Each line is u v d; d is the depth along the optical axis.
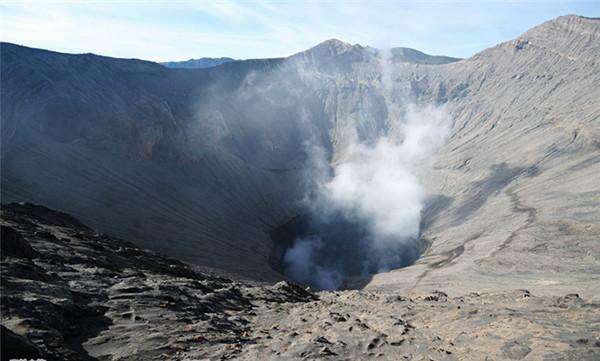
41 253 24.45
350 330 17.59
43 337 12.88
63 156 115.38
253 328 20.19
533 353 12.30
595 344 12.27
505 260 86.19
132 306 19.45
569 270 75.62
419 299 29.91
